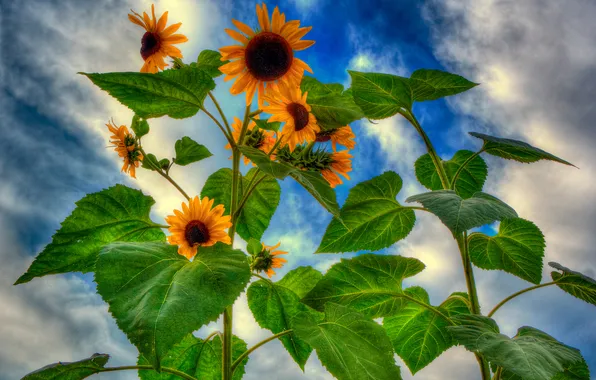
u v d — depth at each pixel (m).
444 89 0.89
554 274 0.88
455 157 1.02
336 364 0.67
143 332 0.54
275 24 0.72
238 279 0.61
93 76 0.72
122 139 0.81
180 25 0.83
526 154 0.84
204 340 0.88
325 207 0.69
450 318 0.78
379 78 0.87
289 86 0.74
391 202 0.90
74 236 0.77
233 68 0.73
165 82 0.74
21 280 0.75
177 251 0.69
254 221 0.93
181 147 0.83
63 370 0.72
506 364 0.64
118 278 0.60
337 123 0.79
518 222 0.90
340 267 0.88
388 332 0.98
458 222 0.65
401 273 0.88
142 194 0.81
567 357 0.68
